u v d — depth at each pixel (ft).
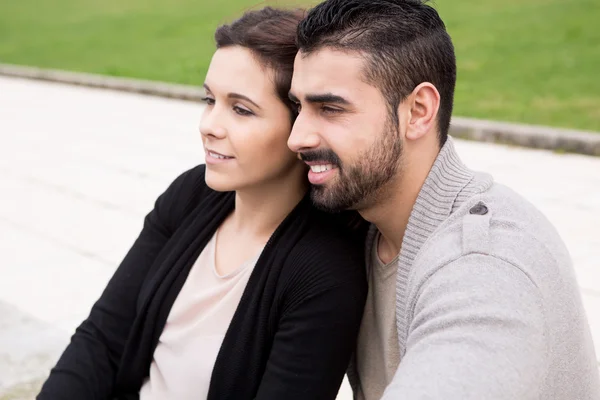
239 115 4.84
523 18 36.27
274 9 4.95
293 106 4.78
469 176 4.35
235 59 4.76
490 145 20.38
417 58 4.15
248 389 4.87
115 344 5.78
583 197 15.83
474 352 3.46
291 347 4.65
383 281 4.76
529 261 3.81
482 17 37.27
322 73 4.10
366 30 4.08
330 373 4.65
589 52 30.19
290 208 5.13
